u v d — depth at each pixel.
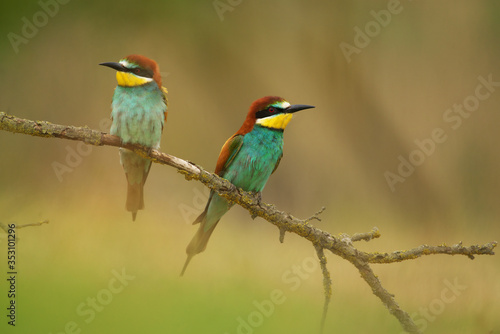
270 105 6.80
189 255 6.54
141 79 6.01
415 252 4.88
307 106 6.84
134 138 5.91
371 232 5.08
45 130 4.73
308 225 5.11
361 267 4.93
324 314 4.74
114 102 6.01
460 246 4.82
